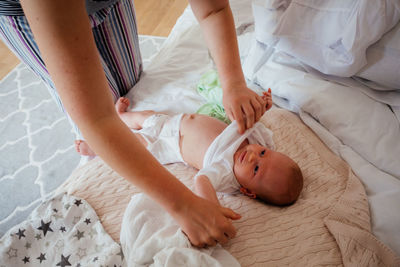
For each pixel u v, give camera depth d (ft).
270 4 3.72
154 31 7.87
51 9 1.44
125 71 4.48
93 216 2.93
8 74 7.02
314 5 3.53
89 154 4.09
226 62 3.02
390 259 2.58
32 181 5.17
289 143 3.60
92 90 1.67
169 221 2.71
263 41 4.05
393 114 3.64
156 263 2.35
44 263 2.67
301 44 3.82
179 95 4.54
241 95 2.92
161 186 1.94
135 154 1.85
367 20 3.18
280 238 2.71
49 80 3.55
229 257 2.51
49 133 5.83
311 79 3.94
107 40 3.85
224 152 3.31
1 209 4.83
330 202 2.97
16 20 2.81
